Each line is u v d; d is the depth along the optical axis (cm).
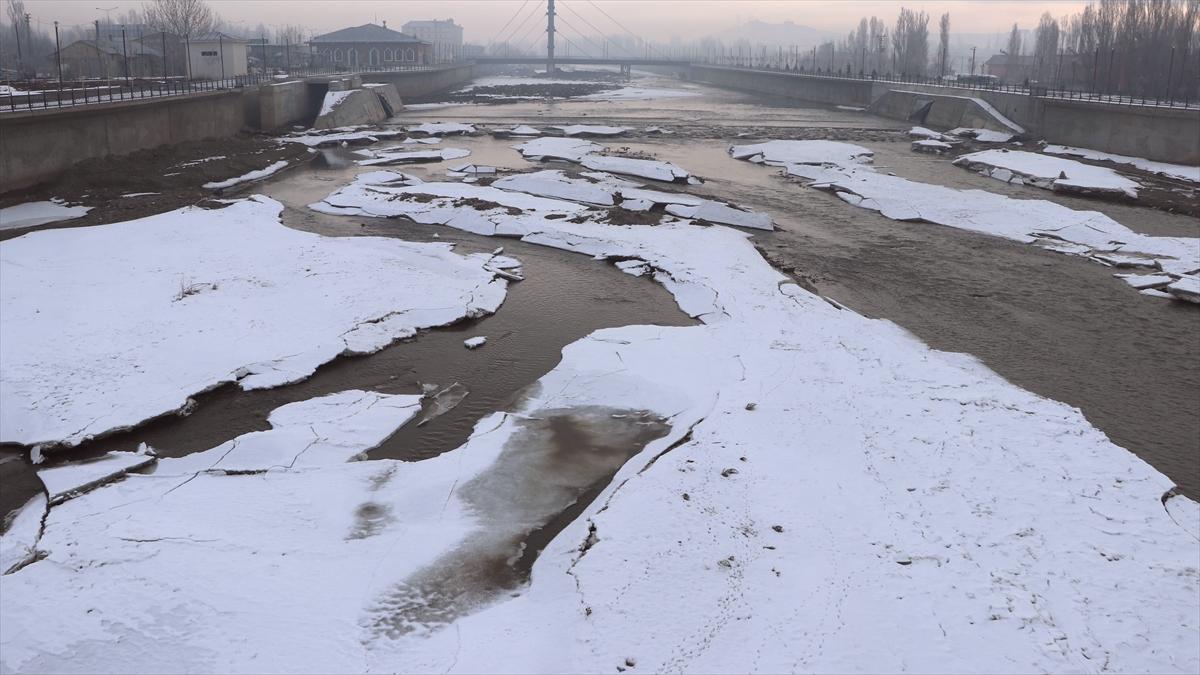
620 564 1530
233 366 2434
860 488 1792
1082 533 1638
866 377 2370
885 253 3897
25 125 4434
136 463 1930
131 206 4366
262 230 3938
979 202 4831
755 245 3931
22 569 1490
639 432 2111
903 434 2022
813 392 2266
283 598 1437
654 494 1756
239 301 2945
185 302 2917
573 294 3250
